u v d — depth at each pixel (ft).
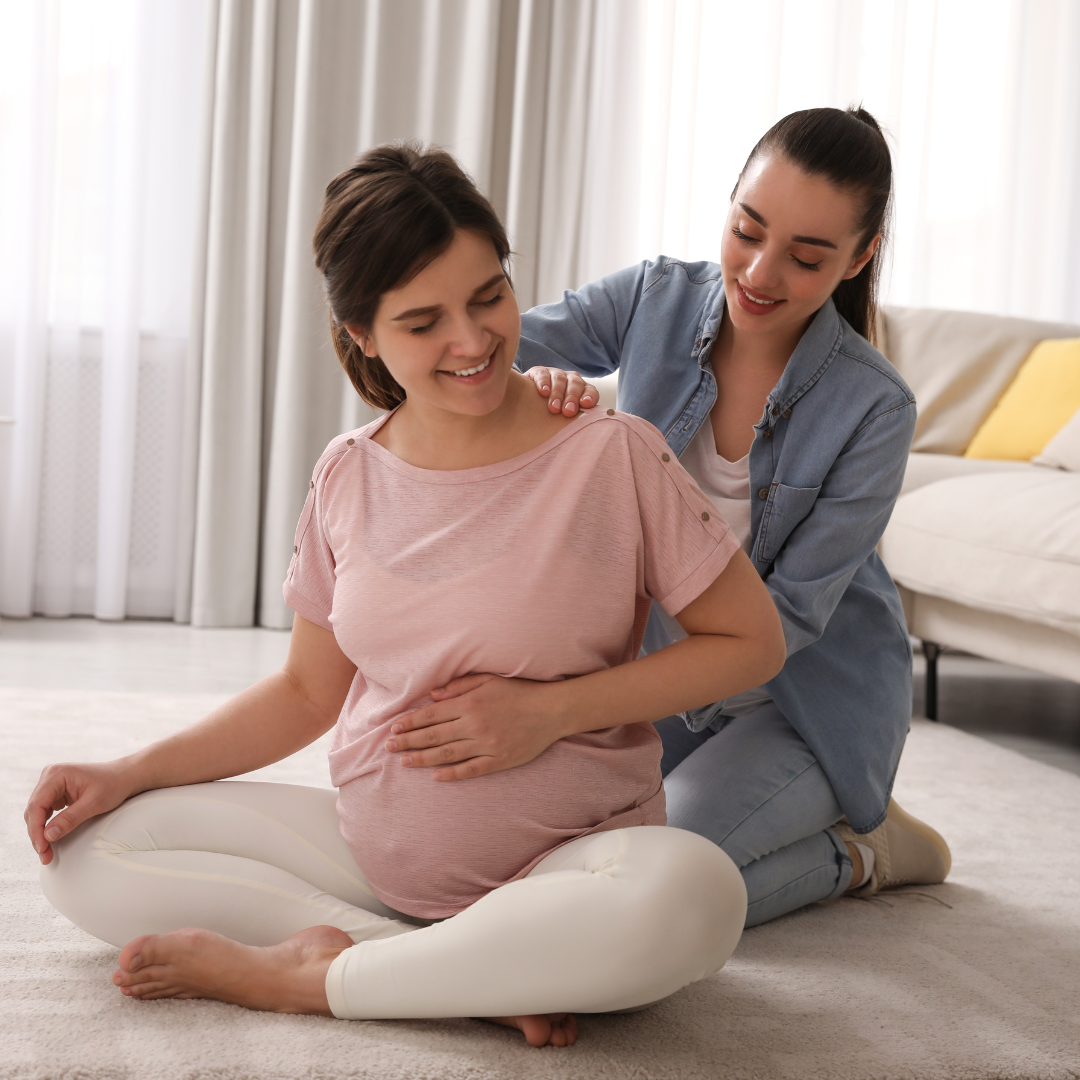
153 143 11.12
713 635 3.51
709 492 4.68
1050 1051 3.33
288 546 11.15
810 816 4.49
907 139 12.40
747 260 4.16
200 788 3.72
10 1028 3.14
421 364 3.15
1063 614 6.95
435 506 3.43
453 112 11.34
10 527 10.85
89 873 3.49
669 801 4.39
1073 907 4.69
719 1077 3.05
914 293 12.50
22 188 10.69
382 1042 3.13
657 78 11.70
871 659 4.76
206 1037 3.11
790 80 12.27
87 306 11.17
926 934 4.33
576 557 3.32
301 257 11.00
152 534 11.40
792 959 4.03
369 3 11.12
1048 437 9.96
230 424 11.08
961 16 12.55
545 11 11.48
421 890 3.43
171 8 11.02
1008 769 6.98
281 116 11.09
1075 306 12.84
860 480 4.42
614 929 2.91
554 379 3.62
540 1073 3.01
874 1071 3.13
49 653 9.31
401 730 3.35
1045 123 12.76
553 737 3.32
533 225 11.65
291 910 3.48
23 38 10.65
